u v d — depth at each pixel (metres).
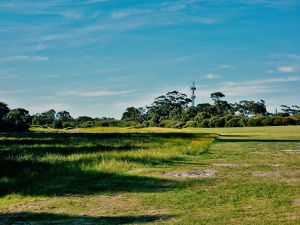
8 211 13.57
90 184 18.48
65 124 142.12
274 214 12.72
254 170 23.70
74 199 15.41
